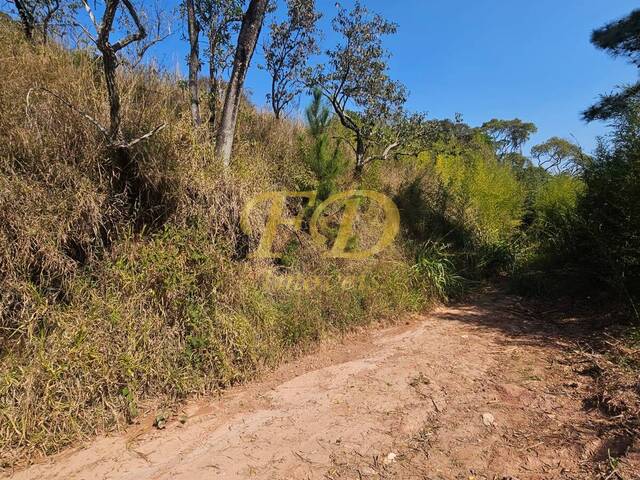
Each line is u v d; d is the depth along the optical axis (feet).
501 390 11.35
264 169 18.63
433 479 7.95
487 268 26.61
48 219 11.50
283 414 10.44
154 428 9.89
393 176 29.22
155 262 12.52
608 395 10.21
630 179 16.47
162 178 13.87
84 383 10.05
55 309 11.14
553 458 8.36
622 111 19.98
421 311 18.86
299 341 14.26
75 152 12.87
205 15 18.69
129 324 11.29
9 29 16.55
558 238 23.15
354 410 10.56
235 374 11.97
